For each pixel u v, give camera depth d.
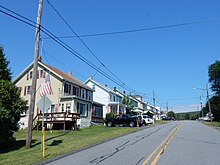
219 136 21.53
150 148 14.66
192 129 30.81
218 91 79.81
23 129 34.81
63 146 16.66
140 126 38.94
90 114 42.78
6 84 16.70
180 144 16.27
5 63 25.62
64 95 38.97
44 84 25.77
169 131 27.53
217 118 75.94
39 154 13.61
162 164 10.12
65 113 31.52
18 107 16.84
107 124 40.03
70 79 42.00
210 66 81.00
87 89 46.19
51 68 41.47
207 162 10.48
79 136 23.55
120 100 67.44
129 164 10.27
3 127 16.14
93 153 13.56
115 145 16.66
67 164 10.77
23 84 41.53
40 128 32.66
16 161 11.77
